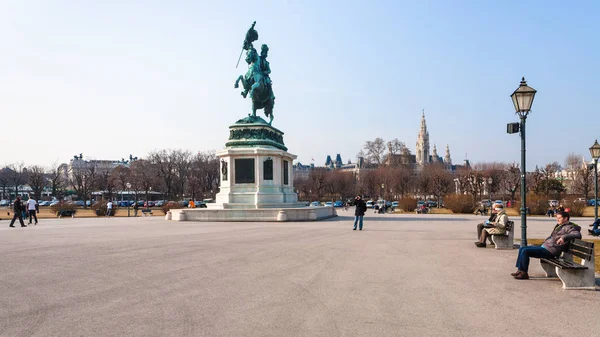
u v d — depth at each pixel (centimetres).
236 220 3136
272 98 4000
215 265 1262
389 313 792
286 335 672
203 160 11762
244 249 1595
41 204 9656
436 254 1496
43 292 937
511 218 4259
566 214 1099
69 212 4828
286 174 3859
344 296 912
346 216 4312
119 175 11762
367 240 1905
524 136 1483
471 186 8856
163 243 1777
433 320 752
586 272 977
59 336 661
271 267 1234
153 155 11675
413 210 5978
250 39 3975
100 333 676
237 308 817
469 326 721
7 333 674
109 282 1035
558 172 14775
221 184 3578
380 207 5684
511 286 1010
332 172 12912
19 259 1369
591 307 838
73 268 1212
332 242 1822
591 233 2362
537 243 1844
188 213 3238
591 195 10062
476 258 1413
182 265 1259
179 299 880
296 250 1572
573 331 699
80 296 903
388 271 1181
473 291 961
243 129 3619
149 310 802
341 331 692
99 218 4341
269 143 3591
